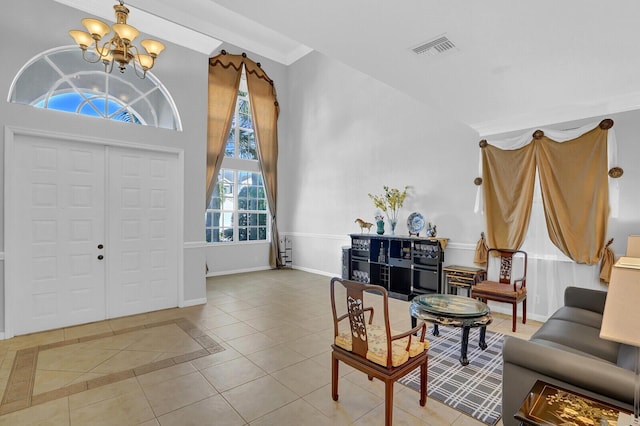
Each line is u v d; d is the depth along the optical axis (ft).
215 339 11.08
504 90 10.75
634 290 3.47
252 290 18.30
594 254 11.93
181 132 14.53
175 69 14.44
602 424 4.26
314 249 23.88
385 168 19.21
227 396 7.65
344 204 21.68
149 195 13.84
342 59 8.77
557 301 12.94
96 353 9.89
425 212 17.25
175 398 7.54
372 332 7.66
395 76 9.78
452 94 11.16
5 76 10.88
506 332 12.07
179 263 14.62
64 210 11.98
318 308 14.87
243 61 23.24
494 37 7.55
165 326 12.25
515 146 13.96
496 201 14.58
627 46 7.77
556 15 6.59
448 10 6.54
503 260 13.53
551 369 5.56
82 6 12.55
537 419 4.39
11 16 11.06
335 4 6.44
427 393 7.89
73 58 12.49
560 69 9.12
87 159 12.43
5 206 10.82
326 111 22.95
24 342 10.62
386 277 18.49
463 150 15.80
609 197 11.72
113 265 13.01
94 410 7.06
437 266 15.84
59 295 11.91
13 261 11.05
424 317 9.14
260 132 24.36
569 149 12.55
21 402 7.32
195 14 20.65
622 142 11.56
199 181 15.21
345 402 7.47
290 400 7.52
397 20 6.97
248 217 24.73
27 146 11.30
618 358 6.88
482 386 8.25
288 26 7.27
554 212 12.80
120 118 13.32
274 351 10.19
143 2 17.26
